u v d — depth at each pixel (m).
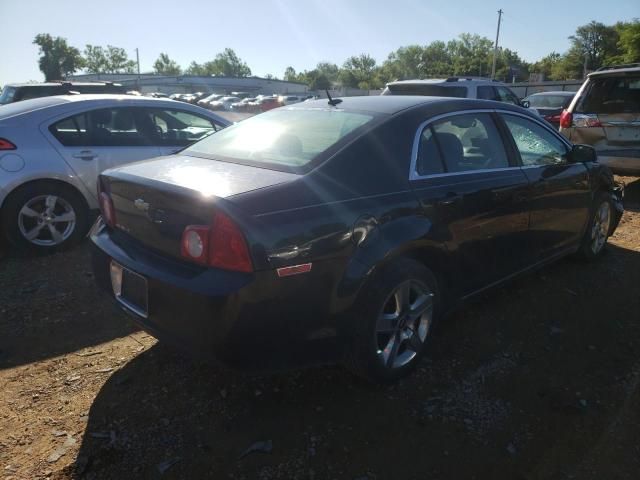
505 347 3.52
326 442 2.60
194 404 2.87
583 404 2.92
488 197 3.48
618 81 7.71
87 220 5.36
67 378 3.08
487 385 3.09
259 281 2.38
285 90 98.50
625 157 7.39
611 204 5.07
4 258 5.03
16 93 9.34
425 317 3.18
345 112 3.36
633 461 2.51
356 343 2.85
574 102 7.93
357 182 2.84
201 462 2.45
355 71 116.94
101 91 9.58
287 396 2.96
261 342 2.48
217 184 2.60
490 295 4.32
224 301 2.35
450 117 3.49
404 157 3.09
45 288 4.32
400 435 2.66
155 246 2.74
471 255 3.44
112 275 2.95
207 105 52.59
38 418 2.72
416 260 3.12
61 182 5.12
